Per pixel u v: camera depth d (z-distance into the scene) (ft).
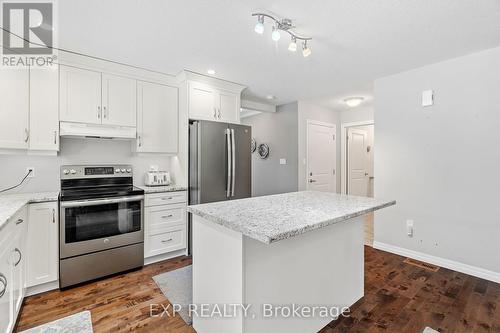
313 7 5.68
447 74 8.61
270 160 16.55
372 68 9.38
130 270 8.53
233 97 11.40
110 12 5.86
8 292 5.04
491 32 6.77
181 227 9.76
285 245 4.76
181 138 10.29
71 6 5.61
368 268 8.68
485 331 5.52
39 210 6.95
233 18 6.13
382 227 10.44
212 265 4.95
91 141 9.34
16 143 7.25
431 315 6.09
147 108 9.71
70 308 6.35
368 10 5.80
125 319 5.93
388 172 10.18
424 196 9.20
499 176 7.61
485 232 7.87
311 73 9.93
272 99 14.25
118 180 9.72
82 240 7.55
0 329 4.56
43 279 6.97
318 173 15.88
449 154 8.59
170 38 7.13
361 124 16.30
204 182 9.71
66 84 8.09
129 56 8.33
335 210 5.15
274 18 6.09
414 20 6.21
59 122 7.98
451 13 5.92
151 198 9.01
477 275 8.01
